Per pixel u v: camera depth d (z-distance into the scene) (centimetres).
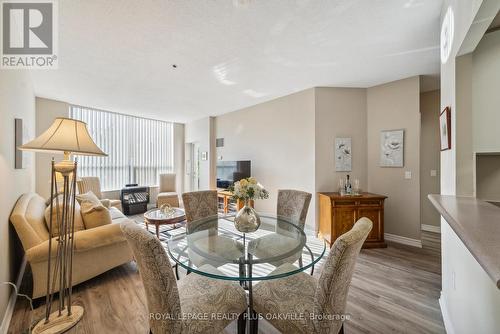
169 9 186
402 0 179
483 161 169
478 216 108
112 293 210
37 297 190
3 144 173
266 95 420
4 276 170
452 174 167
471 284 129
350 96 379
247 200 202
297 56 269
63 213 175
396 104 350
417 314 184
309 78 339
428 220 413
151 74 318
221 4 180
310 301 132
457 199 148
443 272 191
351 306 194
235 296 140
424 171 416
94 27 209
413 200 337
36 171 423
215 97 430
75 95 412
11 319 175
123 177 564
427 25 211
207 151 593
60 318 171
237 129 528
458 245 151
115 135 550
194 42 237
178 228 426
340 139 377
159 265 103
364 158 382
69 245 196
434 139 406
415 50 258
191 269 143
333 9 188
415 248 325
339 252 105
